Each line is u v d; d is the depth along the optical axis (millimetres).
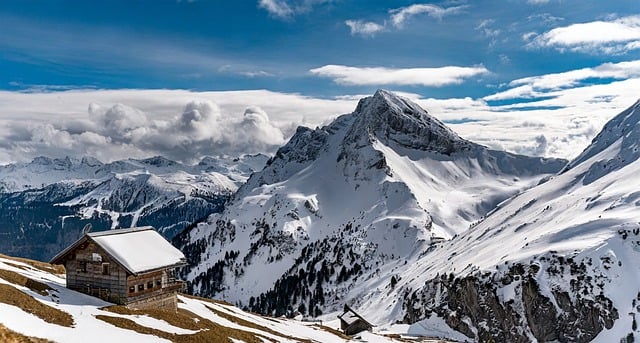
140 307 56938
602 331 120500
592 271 130250
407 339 138625
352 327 124375
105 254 55812
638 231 136125
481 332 149125
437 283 182000
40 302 45375
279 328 78688
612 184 192500
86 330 42375
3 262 63281
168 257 61281
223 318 69062
